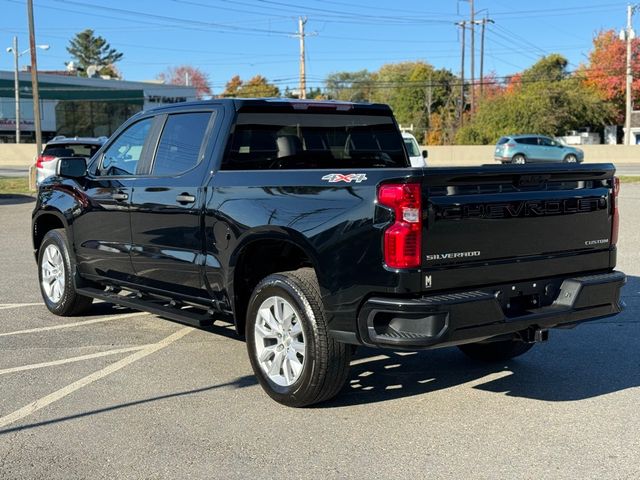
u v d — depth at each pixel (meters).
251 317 5.15
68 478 3.93
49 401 5.13
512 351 5.90
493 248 4.62
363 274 4.43
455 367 5.98
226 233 5.28
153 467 4.07
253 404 5.07
